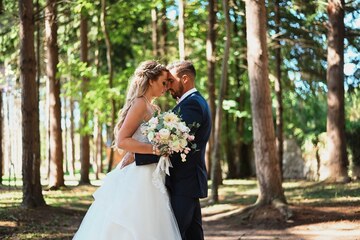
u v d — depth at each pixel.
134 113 4.50
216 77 22.02
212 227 9.89
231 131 24.67
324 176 17.48
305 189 14.67
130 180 4.54
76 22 20.03
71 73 16.73
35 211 10.10
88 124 18.08
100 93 16.06
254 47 10.80
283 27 18.69
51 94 17.05
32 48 10.54
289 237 8.33
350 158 18.42
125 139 4.43
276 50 18.28
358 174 18.16
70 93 16.84
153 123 4.29
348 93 18.23
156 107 4.75
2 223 8.86
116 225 4.45
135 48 19.50
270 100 10.79
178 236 4.50
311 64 19.56
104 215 4.58
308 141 21.53
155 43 19.81
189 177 4.57
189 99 4.60
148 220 4.44
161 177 4.52
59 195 14.95
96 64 20.91
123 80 17.11
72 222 9.70
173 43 20.66
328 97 15.92
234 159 25.19
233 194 15.38
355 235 8.00
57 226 9.12
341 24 15.95
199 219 4.75
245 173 25.03
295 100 22.61
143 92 4.59
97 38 19.97
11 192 14.75
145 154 4.51
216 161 13.22
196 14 19.25
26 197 10.43
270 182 10.47
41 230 8.56
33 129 10.56
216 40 19.72
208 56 17.89
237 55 20.38
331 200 11.23
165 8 18.84
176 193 4.57
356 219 9.19
